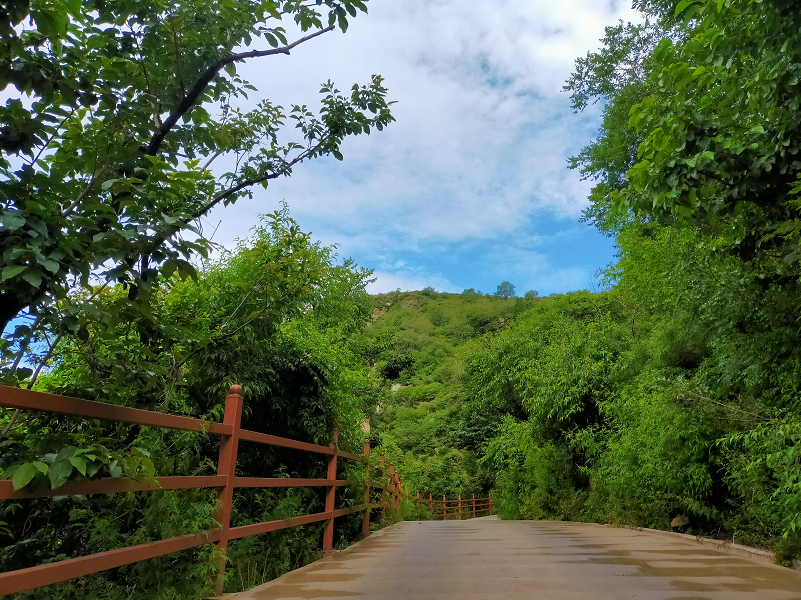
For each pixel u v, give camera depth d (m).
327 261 11.74
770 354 5.25
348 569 4.75
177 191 2.62
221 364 5.88
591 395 12.58
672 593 3.48
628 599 3.30
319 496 6.96
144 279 2.46
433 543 7.01
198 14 3.54
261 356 6.24
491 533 8.64
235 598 3.55
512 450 16.36
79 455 2.30
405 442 37.25
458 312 83.94
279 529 5.13
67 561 2.36
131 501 3.71
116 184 2.44
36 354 2.96
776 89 3.51
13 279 2.12
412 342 62.94
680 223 4.23
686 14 3.49
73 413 2.41
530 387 14.83
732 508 6.91
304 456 6.90
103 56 3.01
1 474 2.24
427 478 29.67
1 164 2.22
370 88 4.93
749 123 3.82
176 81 3.67
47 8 2.19
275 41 3.76
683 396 6.09
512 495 16.62
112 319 2.50
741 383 6.17
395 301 109.94
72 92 2.45
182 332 3.38
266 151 4.90
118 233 2.27
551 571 4.43
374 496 9.87
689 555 5.42
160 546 3.08
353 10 3.76
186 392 5.51
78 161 2.73
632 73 16.83
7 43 2.12
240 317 5.77
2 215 2.00
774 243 4.39
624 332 13.73
